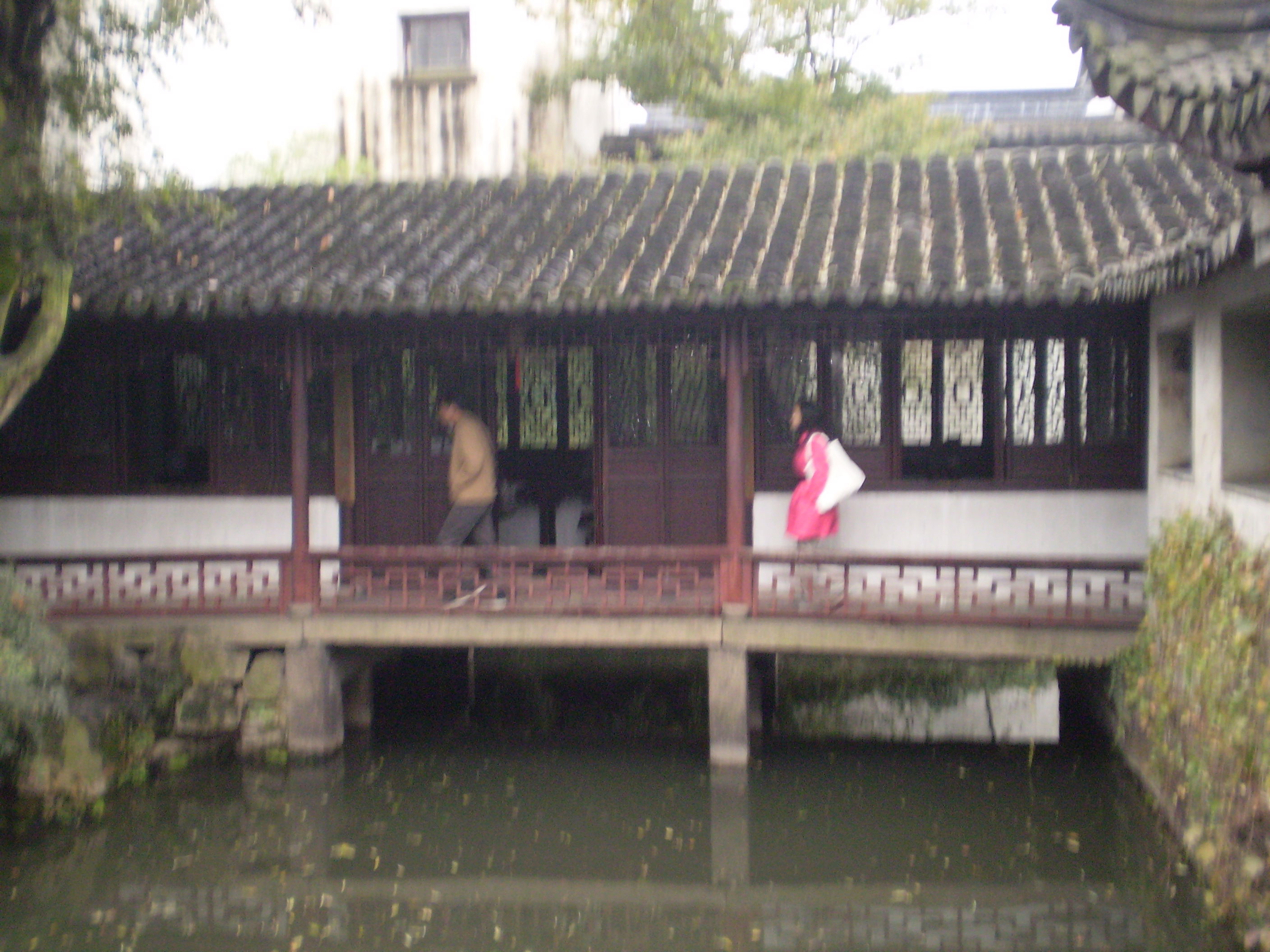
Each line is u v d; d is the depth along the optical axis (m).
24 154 7.48
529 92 17.67
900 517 9.44
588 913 6.79
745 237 8.96
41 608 7.87
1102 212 8.59
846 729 10.27
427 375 10.16
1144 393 9.05
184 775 8.81
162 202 8.55
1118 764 8.67
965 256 8.20
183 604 9.13
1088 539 9.18
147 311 8.48
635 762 9.25
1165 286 6.81
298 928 6.58
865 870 7.29
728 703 8.72
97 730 8.47
